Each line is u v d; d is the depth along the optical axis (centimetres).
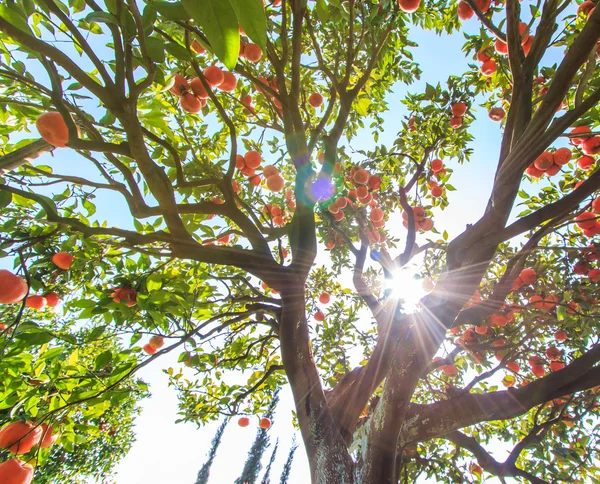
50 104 217
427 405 279
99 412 278
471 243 240
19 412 255
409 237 357
